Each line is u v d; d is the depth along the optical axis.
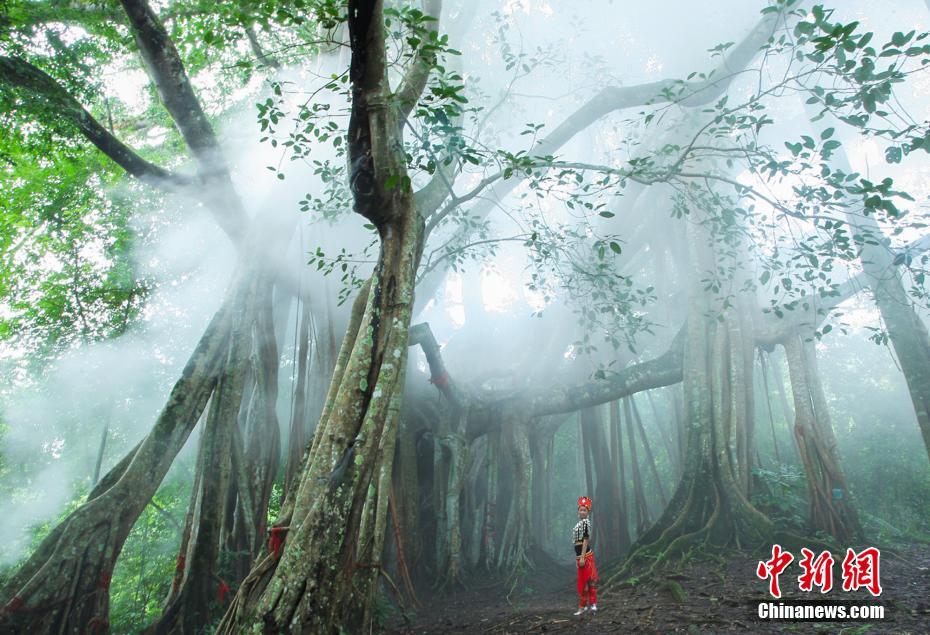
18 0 9.60
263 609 5.11
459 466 13.23
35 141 11.55
